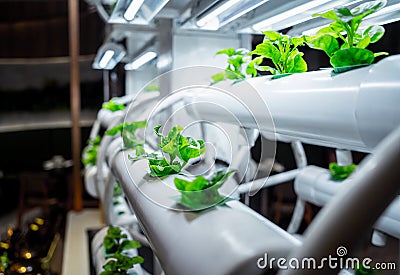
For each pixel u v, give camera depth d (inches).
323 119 23.7
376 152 15.1
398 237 40.6
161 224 23.0
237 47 58.6
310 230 15.2
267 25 47.1
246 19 50.0
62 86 190.4
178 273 19.1
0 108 184.5
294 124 27.7
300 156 69.3
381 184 14.4
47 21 185.6
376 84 19.6
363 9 27.6
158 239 22.6
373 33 28.5
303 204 70.5
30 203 168.4
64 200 173.6
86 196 174.2
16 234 109.3
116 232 55.4
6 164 186.9
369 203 14.4
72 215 157.3
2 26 181.8
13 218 175.9
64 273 97.5
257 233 18.7
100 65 102.7
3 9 180.9
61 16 186.2
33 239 111.0
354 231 14.3
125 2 48.1
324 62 44.1
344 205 14.6
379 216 14.5
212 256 18.0
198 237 19.6
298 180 67.9
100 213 147.0
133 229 68.8
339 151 61.2
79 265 102.2
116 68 133.0
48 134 190.4
